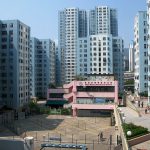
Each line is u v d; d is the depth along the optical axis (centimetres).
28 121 10356
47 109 12356
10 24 13688
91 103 11681
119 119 7100
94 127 9225
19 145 3791
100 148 6103
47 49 19075
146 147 5025
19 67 13900
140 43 14112
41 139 7306
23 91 14462
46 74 19125
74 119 10800
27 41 15200
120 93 14638
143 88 14125
